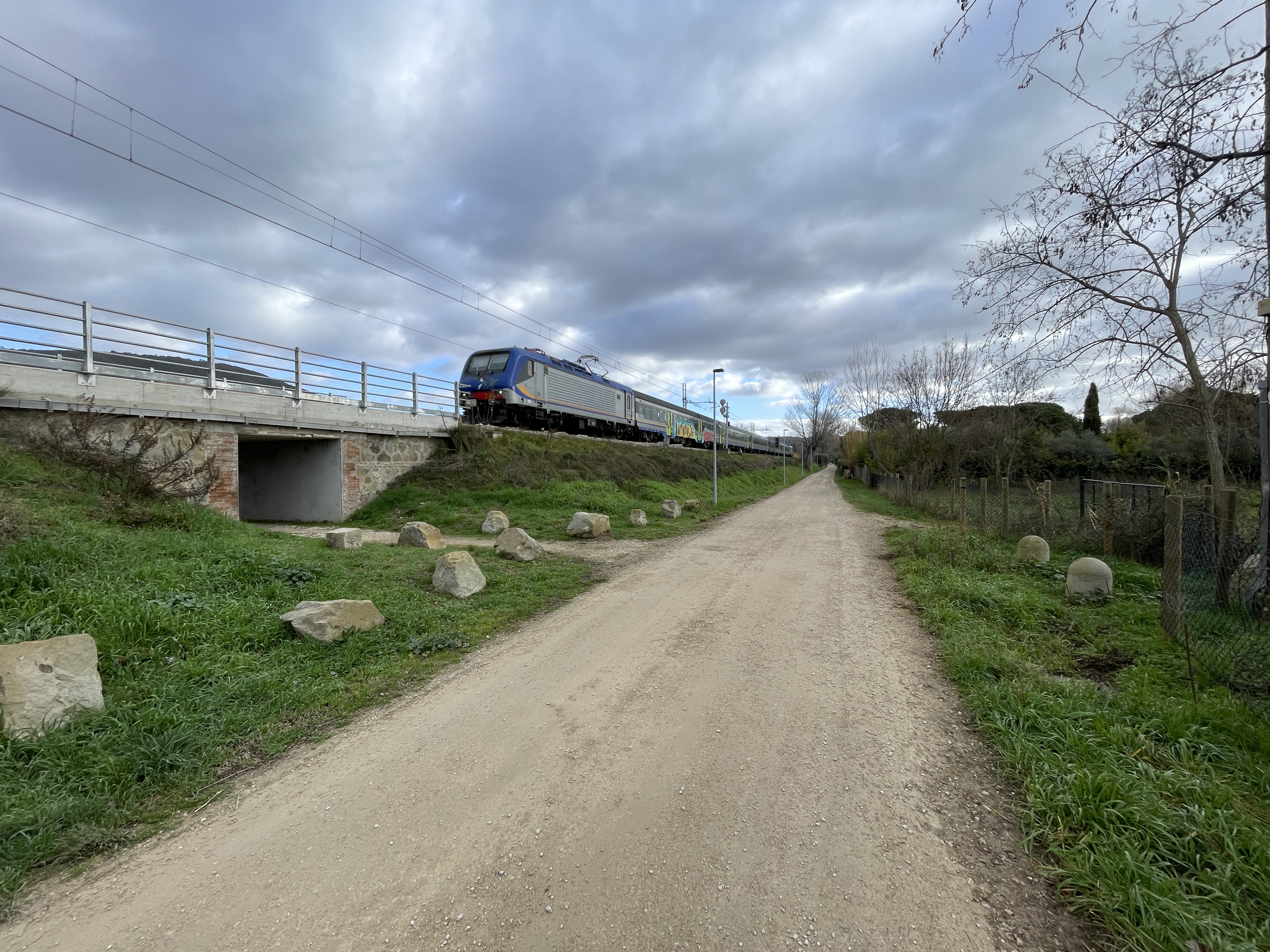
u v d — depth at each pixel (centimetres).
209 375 1117
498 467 1630
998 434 1953
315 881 226
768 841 246
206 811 276
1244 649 445
